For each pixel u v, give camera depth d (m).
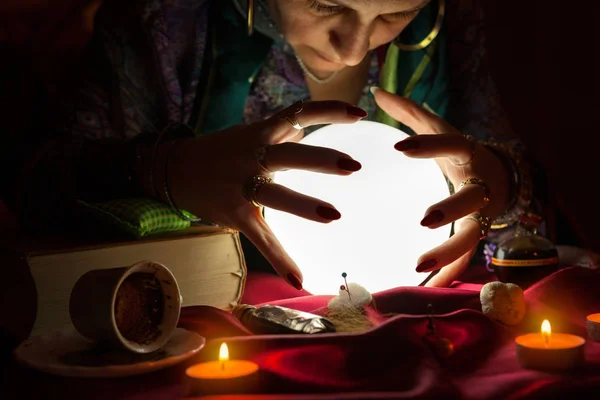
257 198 0.73
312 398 0.55
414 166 0.74
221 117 0.98
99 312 0.61
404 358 0.61
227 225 0.78
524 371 0.60
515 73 1.19
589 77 1.15
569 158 1.16
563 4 1.15
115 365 0.60
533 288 0.75
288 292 0.81
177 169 0.79
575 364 0.59
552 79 1.17
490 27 1.17
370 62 1.00
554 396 0.57
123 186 0.84
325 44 0.89
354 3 0.81
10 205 0.94
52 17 1.27
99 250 0.71
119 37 0.95
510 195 0.85
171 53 0.97
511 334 0.68
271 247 0.74
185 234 0.76
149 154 0.82
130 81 0.95
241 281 0.78
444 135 0.77
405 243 0.73
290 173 0.74
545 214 0.97
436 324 0.65
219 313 0.68
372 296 0.73
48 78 1.23
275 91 0.99
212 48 0.97
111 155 0.85
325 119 0.75
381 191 0.73
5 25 1.23
